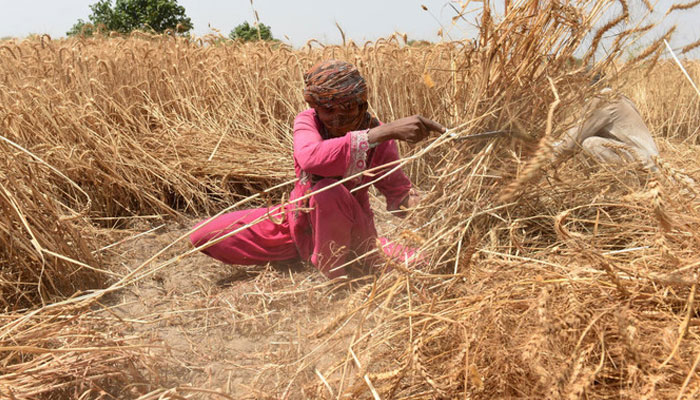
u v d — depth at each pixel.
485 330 1.32
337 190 2.12
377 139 1.94
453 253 2.05
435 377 1.36
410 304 1.59
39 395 1.59
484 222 2.13
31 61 4.63
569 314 1.19
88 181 3.30
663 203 1.07
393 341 1.65
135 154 3.58
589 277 1.49
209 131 4.27
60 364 1.64
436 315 1.37
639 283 1.40
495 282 1.65
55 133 3.48
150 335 2.04
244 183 3.77
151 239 3.10
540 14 1.98
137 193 3.35
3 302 2.15
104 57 4.79
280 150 4.09
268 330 2.06
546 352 1.11
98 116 3.70
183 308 2.27
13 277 2.22
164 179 3.54
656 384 1.10
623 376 1.19
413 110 4.11
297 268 2.60
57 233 2.35
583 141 2.58
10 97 3.68
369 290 1.73
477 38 2.10
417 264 1.99
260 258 2.52
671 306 1.38
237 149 4.04
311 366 1.67
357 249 2.34
